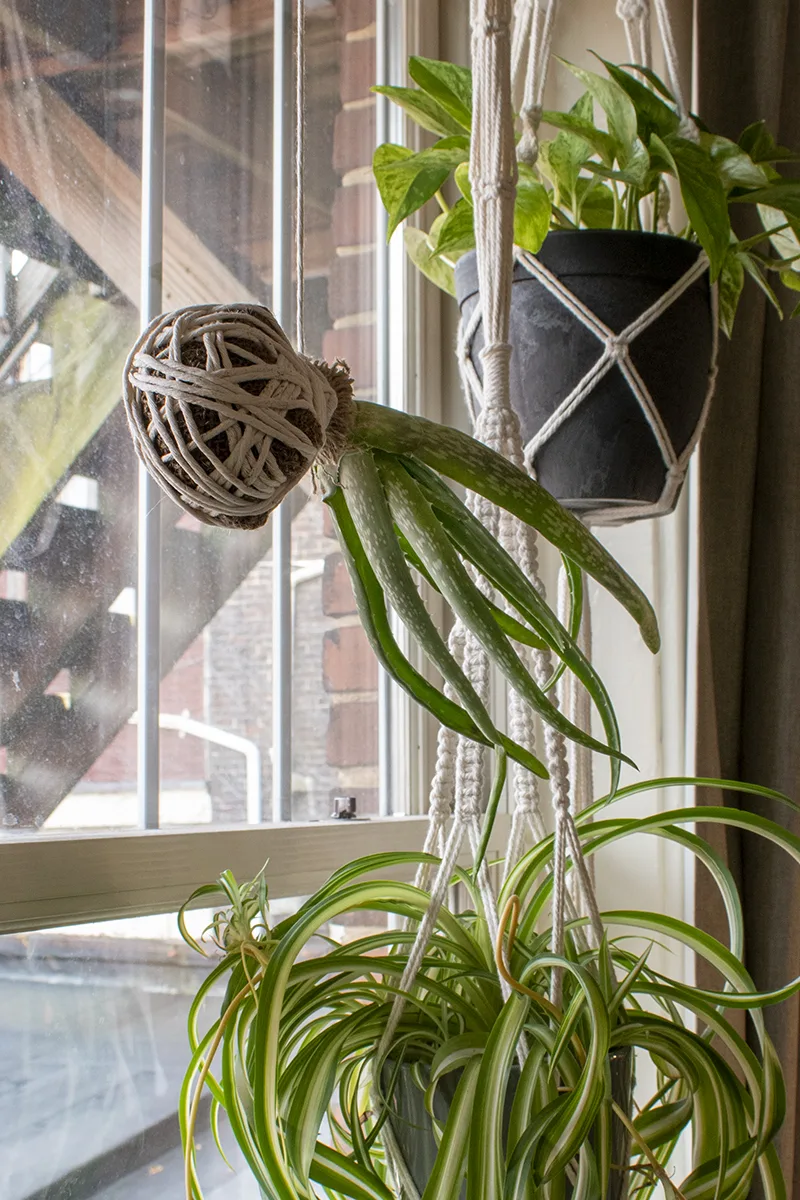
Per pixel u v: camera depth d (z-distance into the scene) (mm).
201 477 447
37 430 794
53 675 793
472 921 802
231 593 990
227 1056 597
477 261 761
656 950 1191
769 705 1165
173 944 876
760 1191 1074
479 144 697
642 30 958
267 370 446
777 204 875
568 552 537
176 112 949
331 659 1126
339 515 546
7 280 773
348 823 971
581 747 900
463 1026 660
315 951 1049
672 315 791
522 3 1002
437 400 1272
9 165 780
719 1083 643
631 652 1230
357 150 1215
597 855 1226
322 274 1142
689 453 833
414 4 1258
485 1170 525
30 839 653
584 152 884
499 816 1236
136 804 862
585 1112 527
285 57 1091
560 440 799
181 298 946
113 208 879
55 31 830
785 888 1125
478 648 711
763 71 1195
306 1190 571
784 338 1207
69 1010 773
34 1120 738
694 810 703
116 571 861
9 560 763
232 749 974
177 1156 868
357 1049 659
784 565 1176
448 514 538
